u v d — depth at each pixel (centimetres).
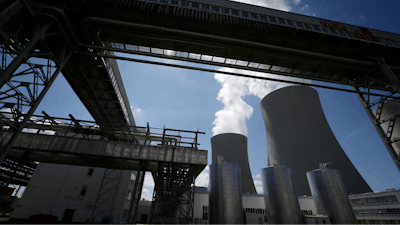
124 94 3306
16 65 1247
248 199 5297
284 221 3603
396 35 2352
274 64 2423
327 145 6750
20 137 1950
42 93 1494
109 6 1750
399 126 3512
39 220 2270
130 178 3412
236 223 3256
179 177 2847
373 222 4934
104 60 2247
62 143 1980
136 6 1753
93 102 2825
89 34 1888
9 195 4972
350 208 3947
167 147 2069
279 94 8088
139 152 2009
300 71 2644
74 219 2933
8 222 2447
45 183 3128
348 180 6241
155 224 3459
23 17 1576
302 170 6550
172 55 2219
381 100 2433
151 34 1861
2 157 1196
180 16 1817
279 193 3875
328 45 2198
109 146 2017
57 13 1593
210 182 3788
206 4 1922
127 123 3628
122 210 3089
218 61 2353
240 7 2008
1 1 1207
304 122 7169
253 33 2031
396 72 2423
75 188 3164
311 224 3656
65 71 2242
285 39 2116
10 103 1405
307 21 2120
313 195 4472
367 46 2256
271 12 2078
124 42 2105
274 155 7638
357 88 2684
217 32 2002
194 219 4291
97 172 3319
